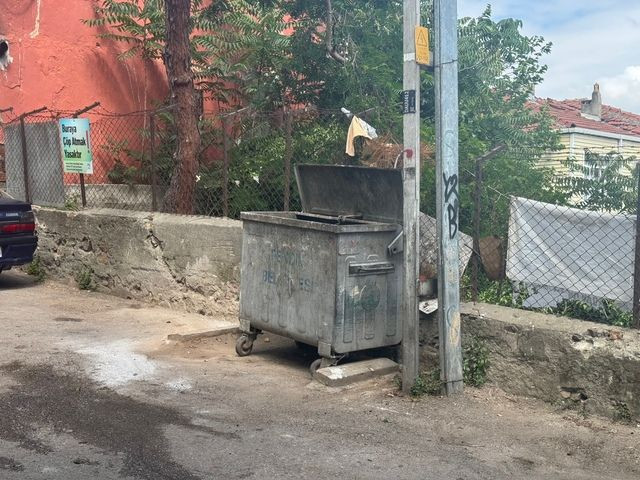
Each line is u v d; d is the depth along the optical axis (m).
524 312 5.45
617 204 6.00
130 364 6.03
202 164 9.07
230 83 12.91
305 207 7.06
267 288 6.16
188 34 8.85
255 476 3.94
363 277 5.68
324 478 3.94
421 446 4.43
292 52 10.66
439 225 5.22
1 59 11.38
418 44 5.10
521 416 4.95
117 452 4.22
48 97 11.61
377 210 6.27
